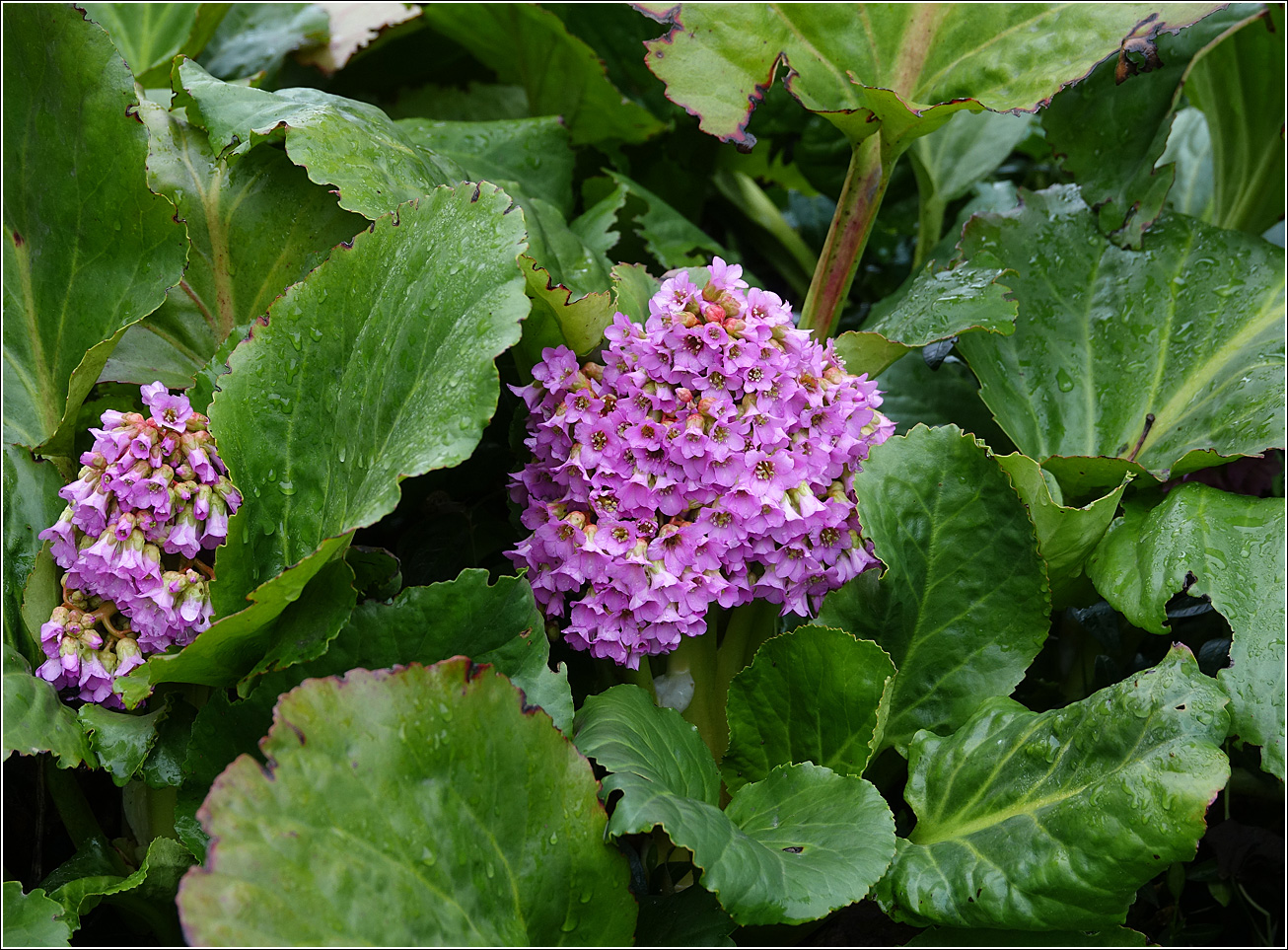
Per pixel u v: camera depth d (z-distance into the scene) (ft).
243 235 2.29
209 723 1.98
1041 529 2.20
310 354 2.09
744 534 2.08
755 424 2.07
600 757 1.92
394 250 2.07
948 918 1.96
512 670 2.00
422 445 1.89
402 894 1.79
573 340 2.13
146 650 2.07
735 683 2.16
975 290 2.36
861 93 2.29
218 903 1.71
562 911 1.89
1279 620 2.08
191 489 2.02
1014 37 2.37
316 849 1.76
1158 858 1.88
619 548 2.06
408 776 1.83
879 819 1.96
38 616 2.10
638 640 2.09
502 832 1.87
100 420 2.24
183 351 2.28
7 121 2.24
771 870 1.89
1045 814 1.97
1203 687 1.95
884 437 2.19
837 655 2.10
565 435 2.09
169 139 2.29
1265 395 2.33
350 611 1.98
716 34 2.36
